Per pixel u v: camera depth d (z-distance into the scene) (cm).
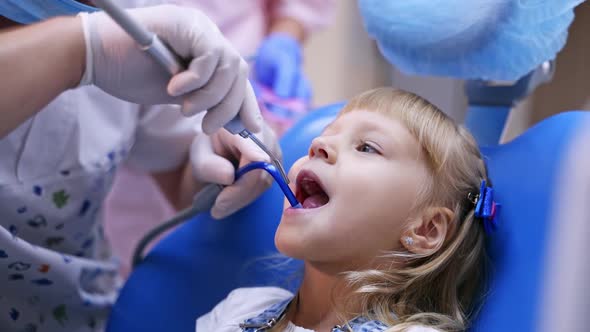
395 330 72
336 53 229
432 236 79
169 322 94
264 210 96
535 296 65
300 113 137
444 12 76
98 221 106
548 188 72
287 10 162
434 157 79
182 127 105
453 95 166
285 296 89
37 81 64
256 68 145
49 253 92
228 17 151
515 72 81
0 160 86
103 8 58
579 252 60
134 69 69
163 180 117
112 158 97
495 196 83
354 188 76
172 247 98
